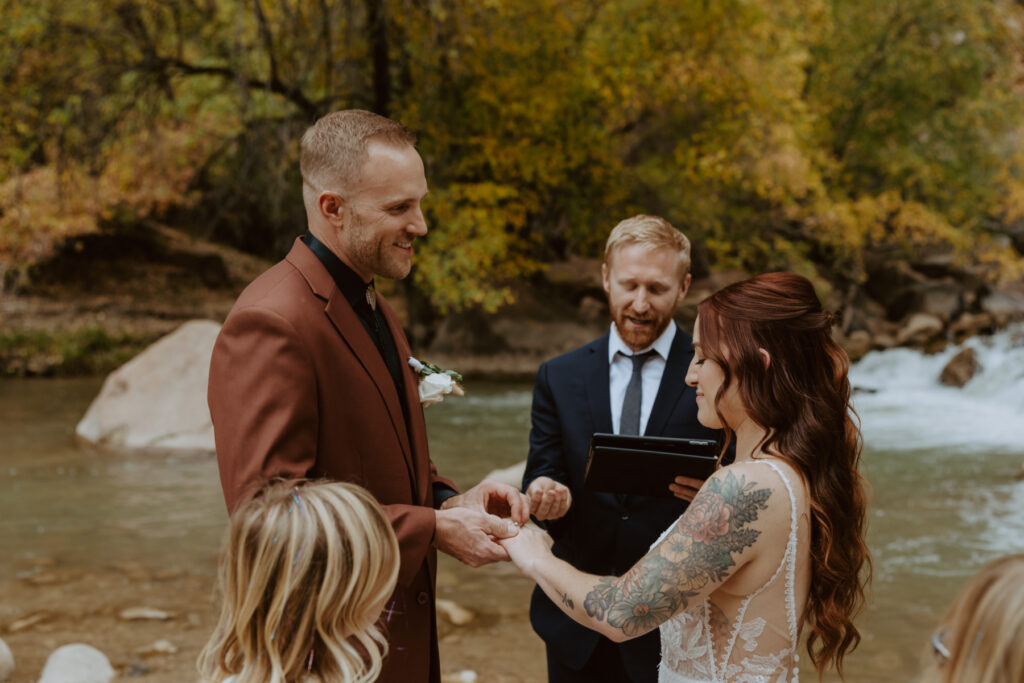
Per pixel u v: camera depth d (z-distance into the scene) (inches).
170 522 252.8
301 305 80.7
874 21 746.8
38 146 492.7
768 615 70.0
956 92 768.3
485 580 207.5
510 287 674.2
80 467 324.8
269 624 57.4
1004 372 526.9
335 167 82.8
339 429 81.6
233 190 698.2
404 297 733.9
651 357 108.4
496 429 408.2
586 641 100.3
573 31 539.5
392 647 82.8
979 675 45.5
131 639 167.0
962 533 244.5
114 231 733.3
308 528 58.2
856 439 75.3
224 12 518.6
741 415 74.3
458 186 514.3
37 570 209.8
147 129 556.4
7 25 456.1
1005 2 768.3
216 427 78.4
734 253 708.0
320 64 498.9
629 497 103.0
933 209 729.0
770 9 591.2
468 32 497.0
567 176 588.7
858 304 735.7
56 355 596.1
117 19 485.1
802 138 641.6
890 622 179.2
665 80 549.0
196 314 705.0
